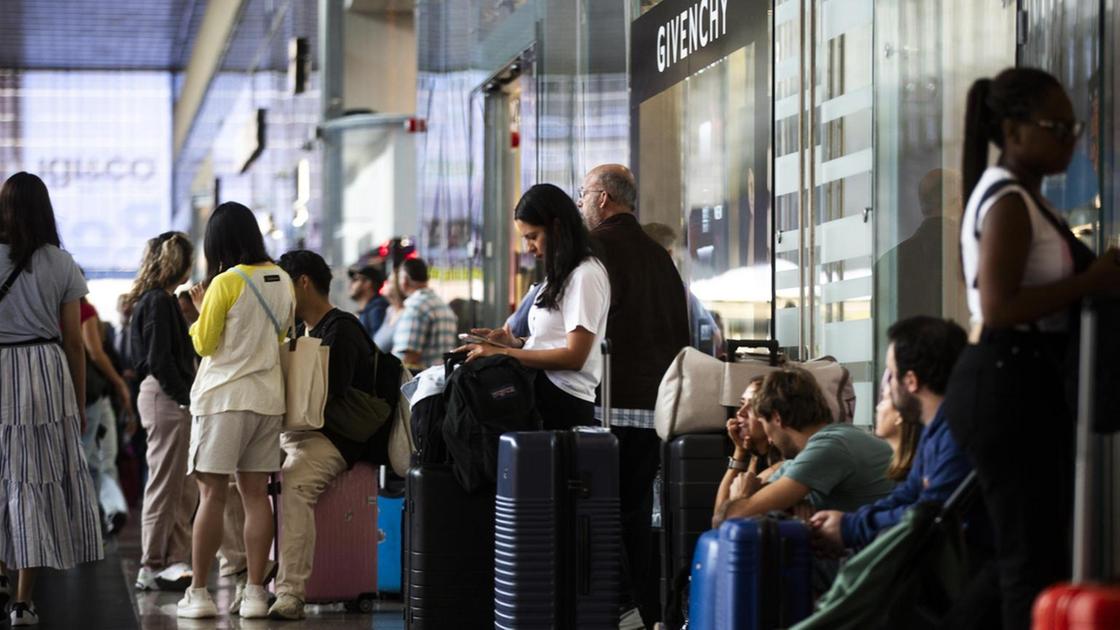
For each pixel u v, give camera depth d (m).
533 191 8.05
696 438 7.47
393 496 10.55
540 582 7.25
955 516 5.47
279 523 10.17
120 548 14.95
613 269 8.59
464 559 7.98
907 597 5.46
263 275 9.59
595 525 7.26
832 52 9.44
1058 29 7.41
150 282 11.59
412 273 15.31
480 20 17.06
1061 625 4.04
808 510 6.76
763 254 9.46
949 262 8.68
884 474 6.66
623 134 12.95
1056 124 5.11
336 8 23.62
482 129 17.28
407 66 23.83
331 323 9.88
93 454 15.97
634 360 8.57
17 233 9.17
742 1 9.73
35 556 9.15
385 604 10.47
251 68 30.70
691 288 10.68
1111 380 4.90
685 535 7.45
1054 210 5.23
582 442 7.27
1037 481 5.04
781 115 9.89
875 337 8.98
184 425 11.62
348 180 22.06
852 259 9.23
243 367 9.49
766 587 5.82
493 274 17.41
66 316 9.36
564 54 13.47
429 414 8.16
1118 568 6.57
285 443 9.99
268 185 28.45
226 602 10.74
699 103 10.51
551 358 7.92
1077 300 4.98
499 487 7.43
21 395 9.12
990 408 5.02
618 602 7.29
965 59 8.45
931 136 8.70
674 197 11.04
